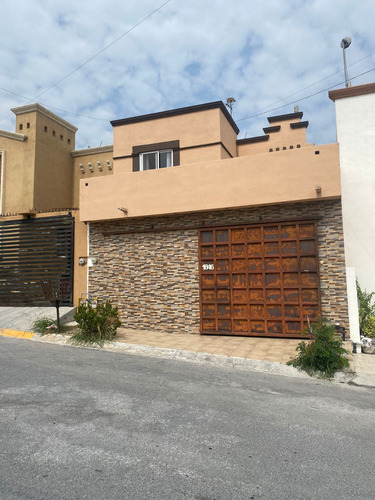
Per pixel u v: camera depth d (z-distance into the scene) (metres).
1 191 16.58
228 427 4.20
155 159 13.02
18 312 11.89
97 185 11.59
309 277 9.36
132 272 11.27
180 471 3.20
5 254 13.49
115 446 3.62
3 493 2.79
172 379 6.15
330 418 4.62
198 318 10.32
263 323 9.70
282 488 2.99
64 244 12.45
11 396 4.99
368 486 3.05
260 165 9.72
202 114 12.49
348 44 14.00
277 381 6.33
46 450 3.49
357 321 8.68
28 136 16.77
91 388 5.46
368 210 10.66
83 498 2.76
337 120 11.27
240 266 10.02
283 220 9.64
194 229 10.61
